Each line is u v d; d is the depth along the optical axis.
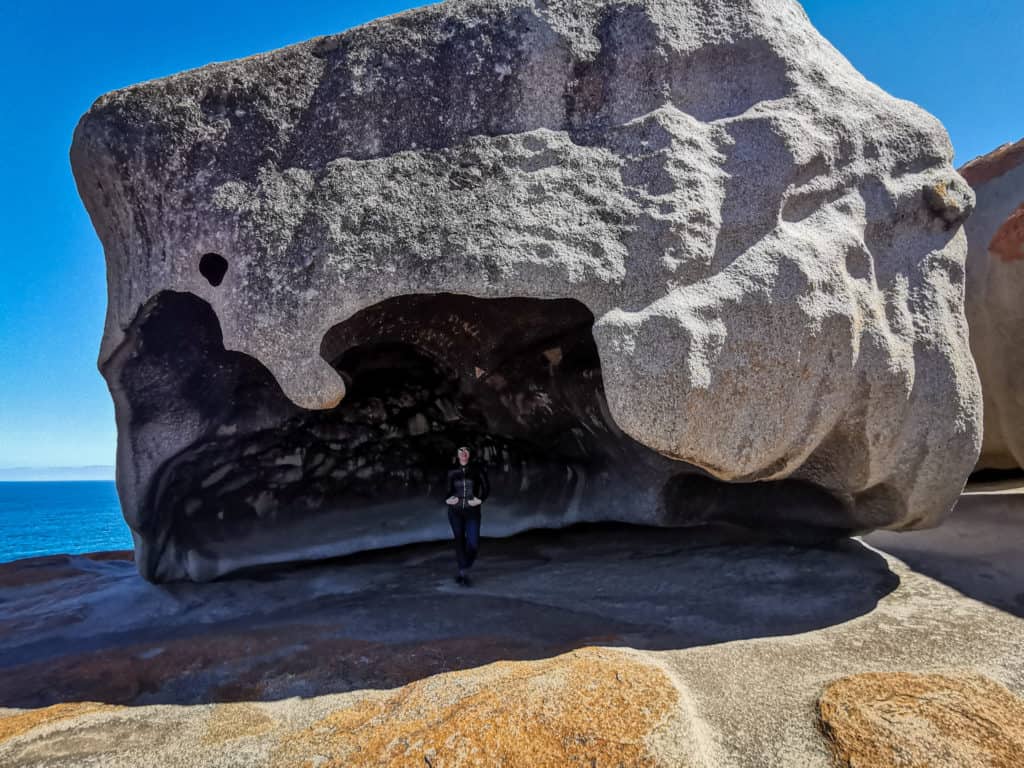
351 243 3.78
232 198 3.99
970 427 3.74
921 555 4.50
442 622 3.79
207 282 4.02
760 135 3.82
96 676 3.22
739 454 3.50
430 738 2.26
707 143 3.88
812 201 3.83
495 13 4.07
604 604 4.00
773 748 2.22
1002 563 4.22
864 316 3.67
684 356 3.38
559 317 5.23
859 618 3.41
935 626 3.24
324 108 4.06
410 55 4.07
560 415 5.81
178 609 4.49
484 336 5.59
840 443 3.83
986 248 7.18
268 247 3.86
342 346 4.84
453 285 3.68
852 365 3.57
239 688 3.02
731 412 3.45
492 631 3.58
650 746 2.13
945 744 2.09
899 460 3.77
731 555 4.74
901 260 3.91
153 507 5.09
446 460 6.43
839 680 2.61
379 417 6.14
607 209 3.73
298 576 5.27
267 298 3.79
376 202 3.85
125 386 4.83
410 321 5.38
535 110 3.99
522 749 2.15
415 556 5.72
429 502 6.33
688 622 3.54
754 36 4.04
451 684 2.71
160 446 5.02
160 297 4.37
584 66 4.00
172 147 4.10
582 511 5.92
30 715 2.82
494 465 6.41
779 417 3.50
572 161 3.86
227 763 2.38
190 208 4.05
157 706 2.89
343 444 6.04
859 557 4.45
